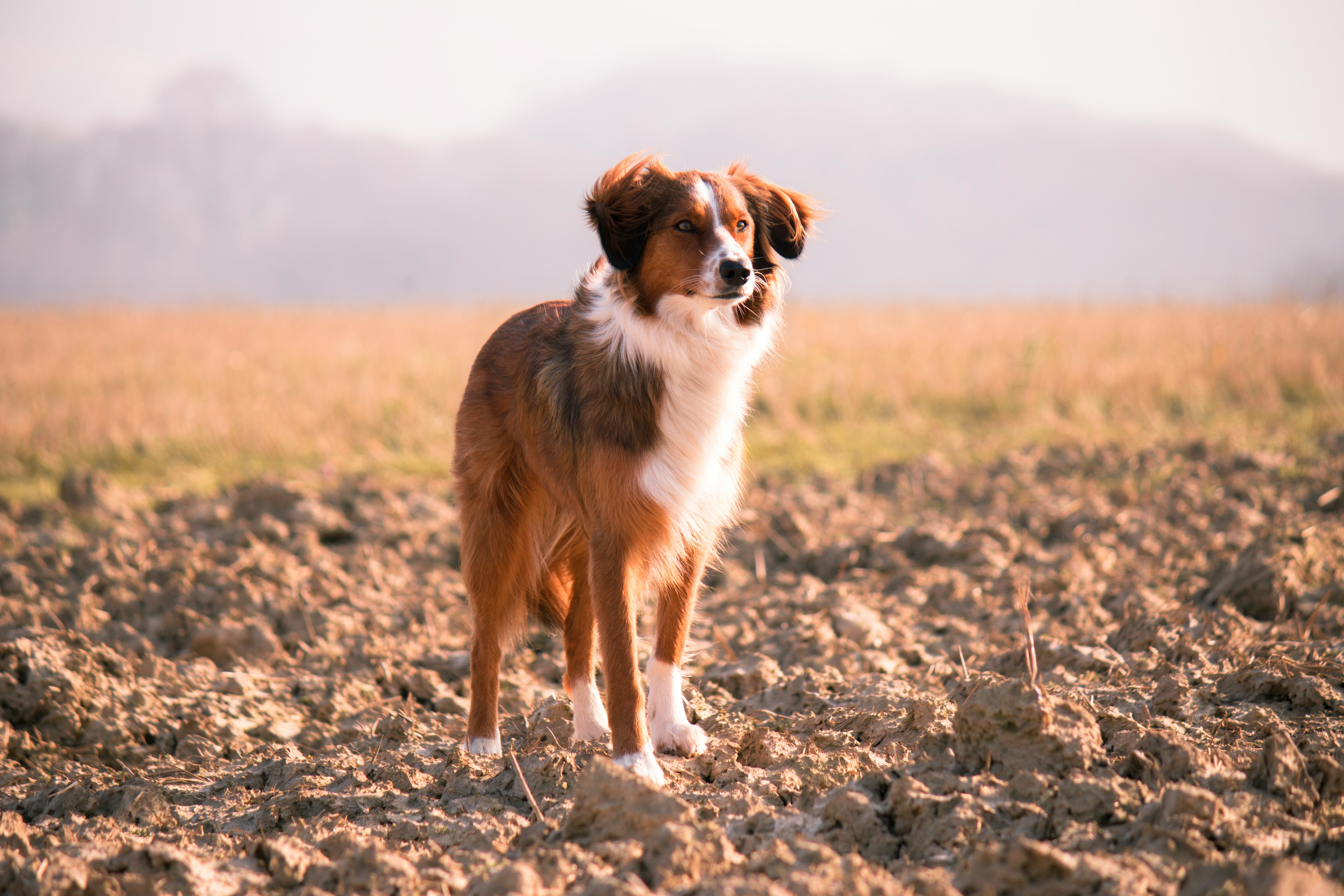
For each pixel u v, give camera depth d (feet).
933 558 31.42
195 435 53.98
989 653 23.34
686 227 17.42
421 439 53.98
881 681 20.81
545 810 15.67
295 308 159.53
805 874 12.26
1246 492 34.88
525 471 19.90
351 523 38.81
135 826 16.10
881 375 63.31
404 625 28.04
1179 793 13.16
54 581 31.01
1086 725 15.30
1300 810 13.88
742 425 19.65
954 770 15.37
